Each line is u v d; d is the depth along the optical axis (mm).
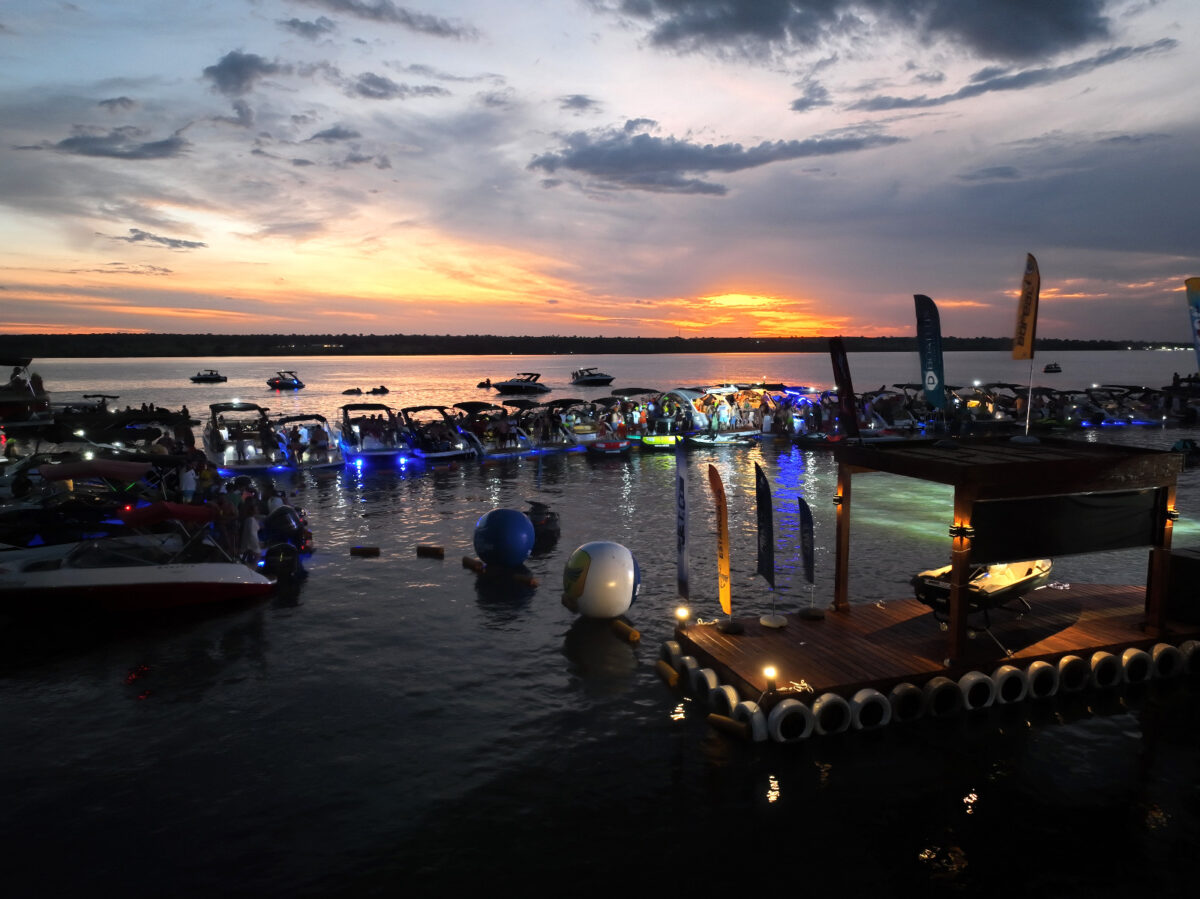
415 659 10477
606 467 28594
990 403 39531
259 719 8773
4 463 24078
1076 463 8922
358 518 19734
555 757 7895
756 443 35125
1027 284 10641
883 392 42906
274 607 12734
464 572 14727
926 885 6016
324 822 6785
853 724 8391
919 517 19219
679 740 8250
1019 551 8922
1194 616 10023
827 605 12336
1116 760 7910
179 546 13461
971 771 7684
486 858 6285
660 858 6293
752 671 8836
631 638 10984
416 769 7672
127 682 9836
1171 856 6395
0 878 6059
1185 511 19000
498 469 28328
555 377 134500
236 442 29453
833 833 6656
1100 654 9430
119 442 28953
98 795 7242
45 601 11672
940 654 9328
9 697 9414
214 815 6902
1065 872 6188
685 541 10500
